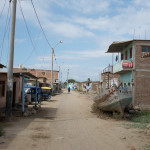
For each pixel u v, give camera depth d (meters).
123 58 24.81
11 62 11.73
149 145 7.00
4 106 15.38
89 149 6.41
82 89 75.38
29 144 6.73
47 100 28.53
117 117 13.28
